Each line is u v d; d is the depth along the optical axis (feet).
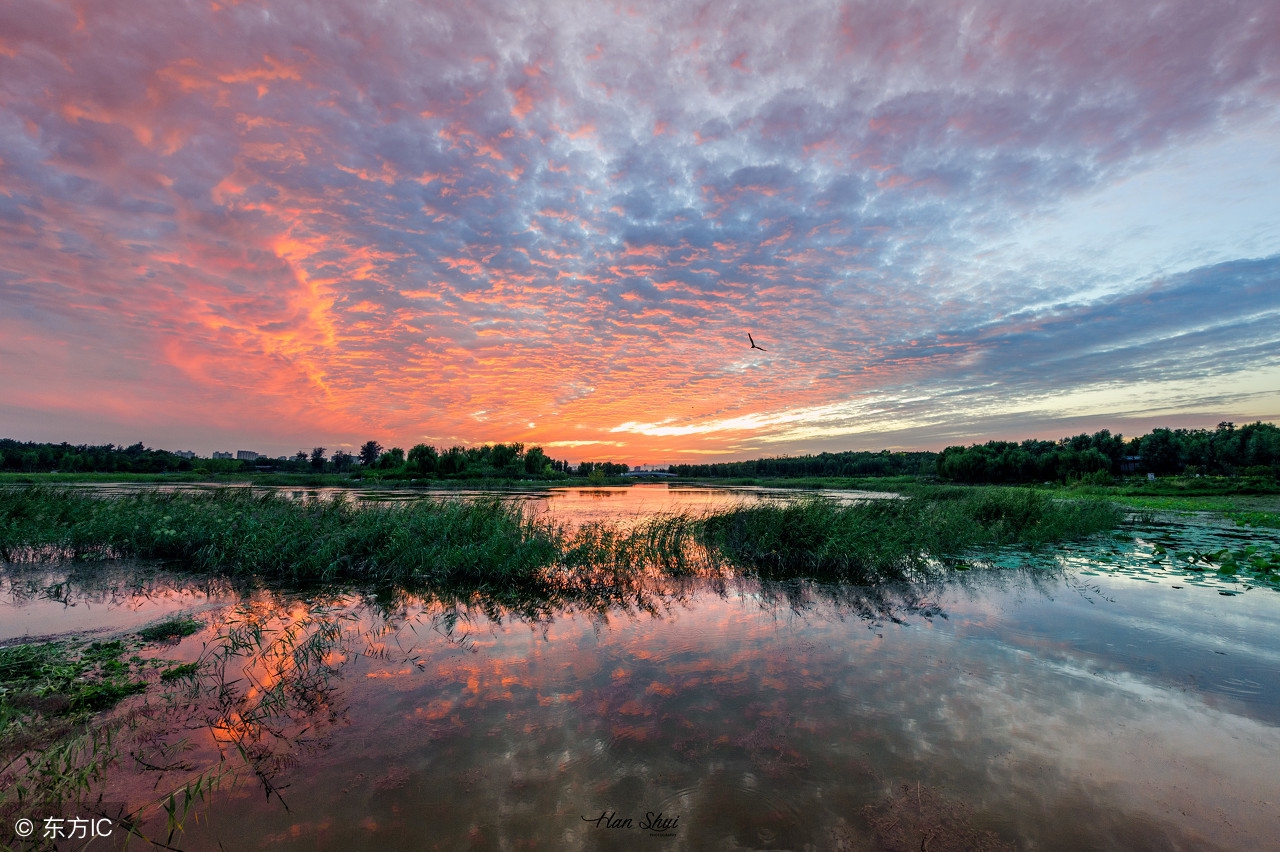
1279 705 16.30
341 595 29.86
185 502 50.39
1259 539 49.70
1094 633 23.04
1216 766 13.10
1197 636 22.61
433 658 20.33
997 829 10.85
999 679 18.25
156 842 10.42
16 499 49.73
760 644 21.86
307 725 15.15
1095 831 10.80
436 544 36.76
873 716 15.65
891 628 23.93
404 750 13.85
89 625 24.03
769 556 39.60
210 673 18.69
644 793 12.10
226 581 32.83
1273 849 10.27
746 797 11.94
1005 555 41.50
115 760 13.32
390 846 10.39
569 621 25.26
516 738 14.46
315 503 53.47
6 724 14.75
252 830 10.82
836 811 11.44
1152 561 39.19
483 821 11.14
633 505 89.71
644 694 17.17
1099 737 14.46
